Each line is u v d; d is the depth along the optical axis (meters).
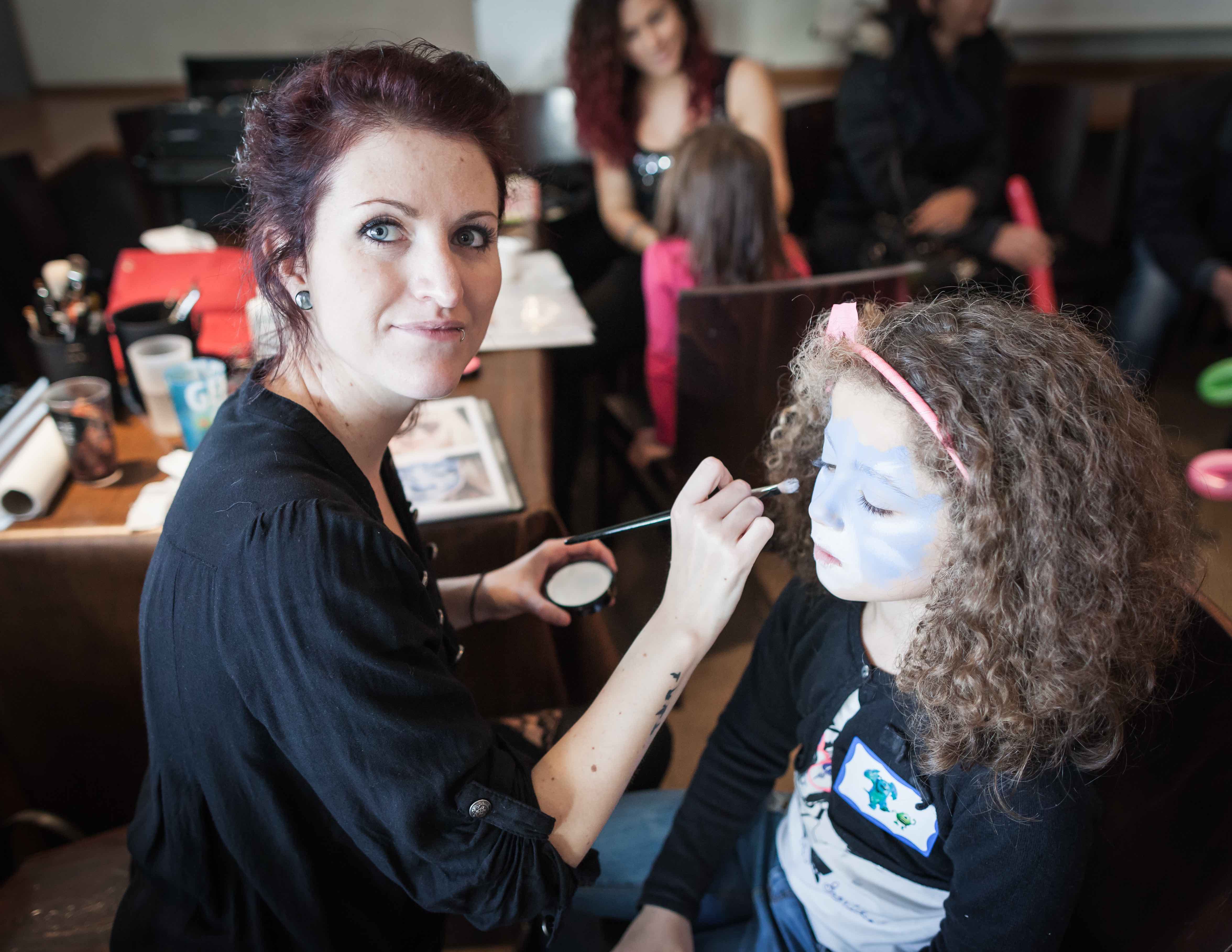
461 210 0.59
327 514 0.58
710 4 3.56
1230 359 2.66
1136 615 0.65
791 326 1.36
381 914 0.74
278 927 0.73
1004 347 0.62
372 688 0.57
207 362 1.20
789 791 1.30
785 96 3.62
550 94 2.48
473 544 1.15
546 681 1.17
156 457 1.22
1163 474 0.66
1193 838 0.64
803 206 2.60
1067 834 0.65
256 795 0.65
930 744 0.67
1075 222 3.46
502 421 1.33
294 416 0.66
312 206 0.59
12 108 4.01
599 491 1.92
